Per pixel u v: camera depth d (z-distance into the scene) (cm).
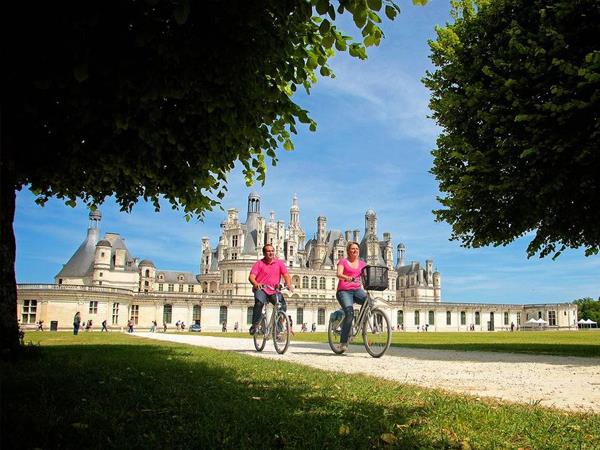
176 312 8100
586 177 1250
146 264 10588
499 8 1516
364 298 1196
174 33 627
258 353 1298
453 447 354
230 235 9119
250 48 661
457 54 1661
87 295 6675
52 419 406
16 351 912
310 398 516
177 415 430
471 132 1594
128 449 337
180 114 802
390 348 1650
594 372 888
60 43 568
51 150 879
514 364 1038
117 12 582
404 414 442
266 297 1289
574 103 1170
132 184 1145
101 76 653
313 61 736
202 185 1138
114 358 966
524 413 461
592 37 1294
